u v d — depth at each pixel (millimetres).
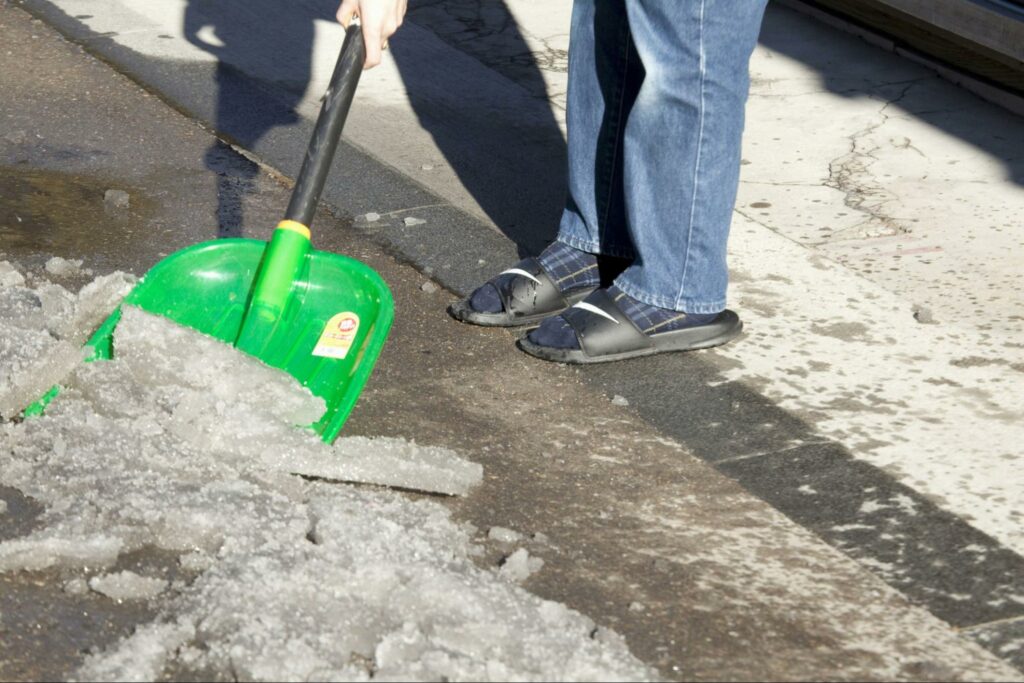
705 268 3340
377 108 4902
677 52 3133
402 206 4172
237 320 3072
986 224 4062
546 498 2789
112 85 4973
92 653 2283
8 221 3914
